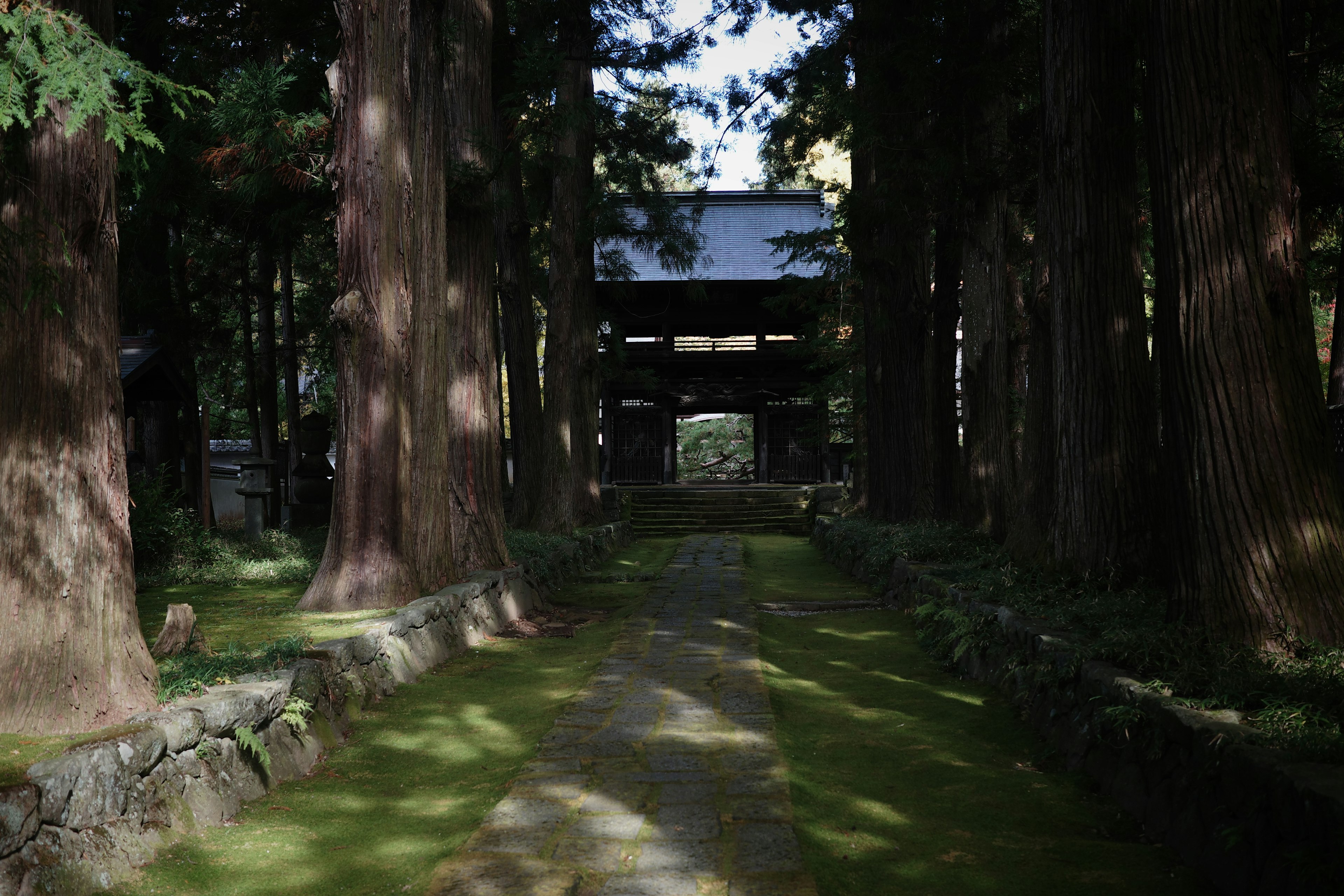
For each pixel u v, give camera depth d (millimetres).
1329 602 4234
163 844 3418
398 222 7656
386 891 3252
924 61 10695
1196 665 4023
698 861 3336
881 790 4309
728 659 7301
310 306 20453
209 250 15391
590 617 10195
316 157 9031
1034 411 8586
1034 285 8727
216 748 3953
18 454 3678
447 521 8688
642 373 23969
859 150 12484
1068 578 6930
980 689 6188
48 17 3201
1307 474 4363
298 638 5367
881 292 14773
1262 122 4508
